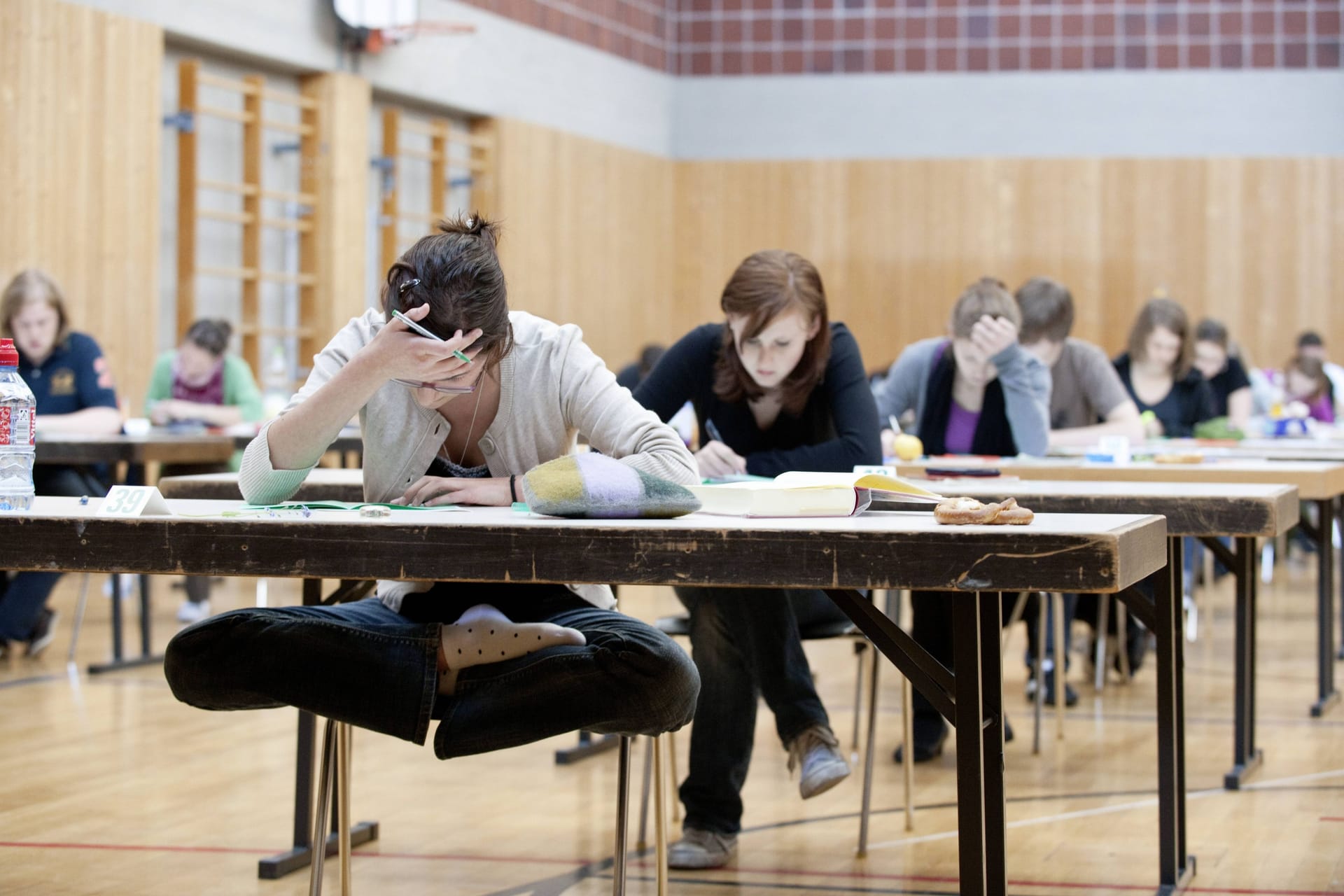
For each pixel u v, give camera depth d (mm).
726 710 2871
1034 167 12945
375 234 10203
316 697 1908
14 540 1798
